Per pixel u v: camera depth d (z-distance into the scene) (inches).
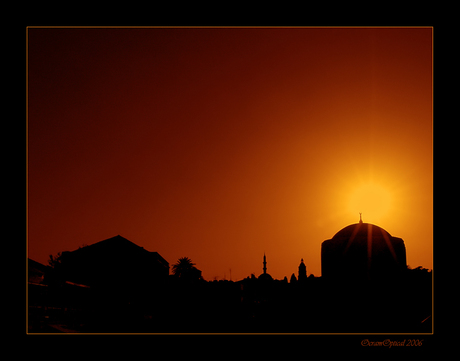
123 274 1008.2
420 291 1103.0
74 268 988.6
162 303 1099.3
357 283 1144.8
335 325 1102.4
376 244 1173.1
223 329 1060.5
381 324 1079.0
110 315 965.8
